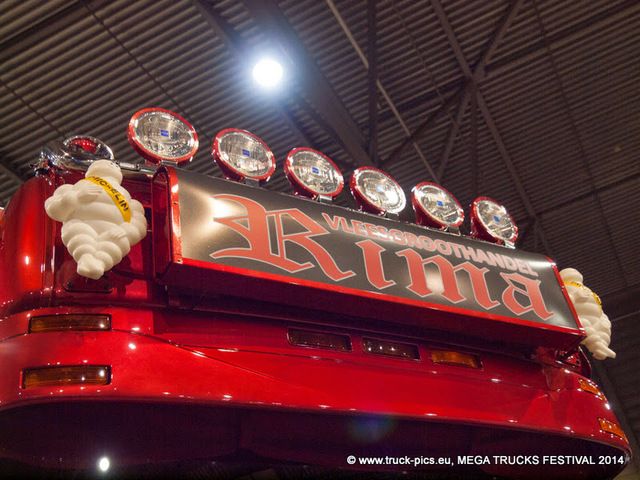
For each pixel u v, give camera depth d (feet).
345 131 25.63
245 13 21.88
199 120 25.25
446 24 24.47
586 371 10.76
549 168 32.89
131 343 6.81
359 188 9.98
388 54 25.17
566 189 34.68
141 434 7.60
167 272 7.02
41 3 20.16
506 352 9.61
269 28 22.00
